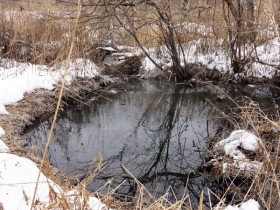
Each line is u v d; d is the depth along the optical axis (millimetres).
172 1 6969
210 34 8266
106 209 2705
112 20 7285
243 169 3861
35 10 7844
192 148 5125
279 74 7484
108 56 8719
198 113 6543
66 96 6410
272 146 4043
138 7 7180
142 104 6973
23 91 5828
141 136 5582
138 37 8594
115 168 4445
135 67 8531
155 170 4469
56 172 3846
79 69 7324
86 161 4539
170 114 6531
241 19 7051
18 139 4453
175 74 8047
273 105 6449
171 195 3840
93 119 6148
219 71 7973
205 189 3967
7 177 2943
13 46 7422
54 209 2416
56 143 5039
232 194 3746
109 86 7652
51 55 7355
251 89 7422
